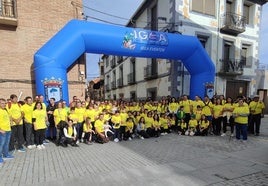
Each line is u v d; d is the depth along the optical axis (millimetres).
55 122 9125
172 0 14562
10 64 10094
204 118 11125
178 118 11875
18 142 8070
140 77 20516
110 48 10648
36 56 9492
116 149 8398
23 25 10312
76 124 9328
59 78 9602
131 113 11039
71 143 8891
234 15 16672
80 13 11727
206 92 12836
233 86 17516
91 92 41469
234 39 17062
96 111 10016
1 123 6785
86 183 5227
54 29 11016
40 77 9469
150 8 17859
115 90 29922
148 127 10680
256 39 18406
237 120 9836
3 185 5188
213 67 13047
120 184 5156
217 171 5984
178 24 14445
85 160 6984
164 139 10289
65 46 9578
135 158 7172
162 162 6742
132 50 11086
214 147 8586
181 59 12609
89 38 10070
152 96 18188
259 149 8258
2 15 9664
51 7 10930
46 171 6031
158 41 11422
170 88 14953
